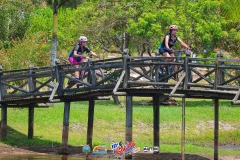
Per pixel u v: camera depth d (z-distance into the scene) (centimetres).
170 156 3375
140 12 5172
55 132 4091
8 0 5612
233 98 2833
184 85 2961
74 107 4722
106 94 3191
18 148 3569
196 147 3812
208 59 2928
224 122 4697
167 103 5078
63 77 3369
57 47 5309
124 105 4888
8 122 4203
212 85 2933
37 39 5150
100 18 5219
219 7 5338
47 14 6700
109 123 4366
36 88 3503
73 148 3625
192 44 5159
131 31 5025
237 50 5338
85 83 3253
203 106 5112
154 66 3062
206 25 5106
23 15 5766
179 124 4519
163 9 5062
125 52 3102
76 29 5259
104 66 3173
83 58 3416
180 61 3064
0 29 5531
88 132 3616
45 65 5050
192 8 5191
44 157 3262
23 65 4831
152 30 5003
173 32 3181
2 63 4778
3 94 3703
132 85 3150
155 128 3453
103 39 5228
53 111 4462
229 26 5403
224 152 3675
